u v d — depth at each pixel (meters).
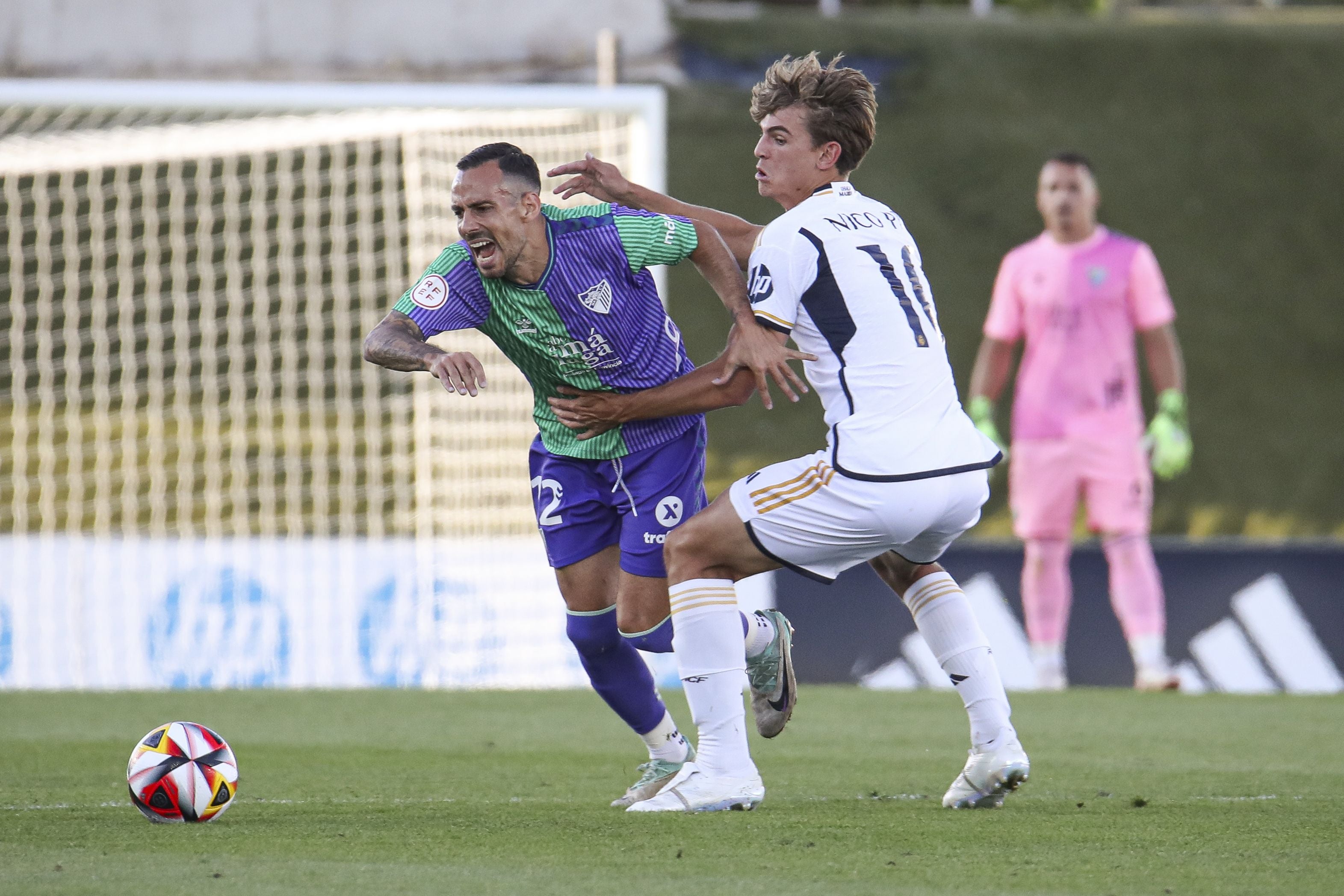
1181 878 10.53
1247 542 31.89
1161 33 70.88
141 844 11.84
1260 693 29.00
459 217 13.84
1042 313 29.41
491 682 30.64
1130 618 29.41
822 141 13.96
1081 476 29.27
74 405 46.44
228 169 50.16
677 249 14.39
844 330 13.12
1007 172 64.69
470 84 66.94
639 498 14.84
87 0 65.12
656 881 10.19
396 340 13.52
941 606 14.12
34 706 25.28
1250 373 59.78
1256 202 65.31
